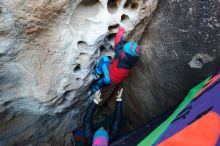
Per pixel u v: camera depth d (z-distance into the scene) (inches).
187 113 49.0
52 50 57.1
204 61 64.8
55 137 89.1
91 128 73.9
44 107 69.0
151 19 67.7
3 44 50.8
